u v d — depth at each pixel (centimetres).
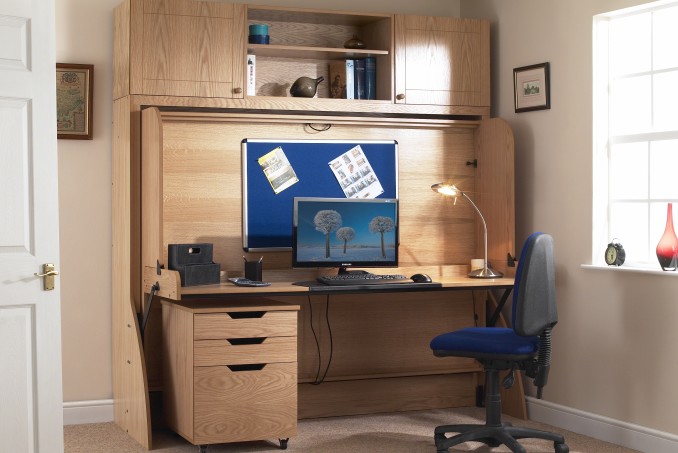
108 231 478
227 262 473
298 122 484
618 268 434
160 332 462
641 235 446
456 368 517
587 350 456
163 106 455
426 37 502
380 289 441
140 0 450
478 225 518
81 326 474
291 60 504
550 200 479
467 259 520
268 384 417
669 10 428
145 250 446
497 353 396
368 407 501
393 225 479
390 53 495
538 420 486
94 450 421
